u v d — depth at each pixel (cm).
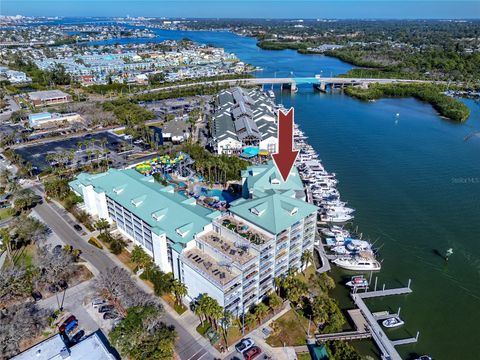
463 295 12050
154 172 19075
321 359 9238
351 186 19225
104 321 10331
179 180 18725
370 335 10244
